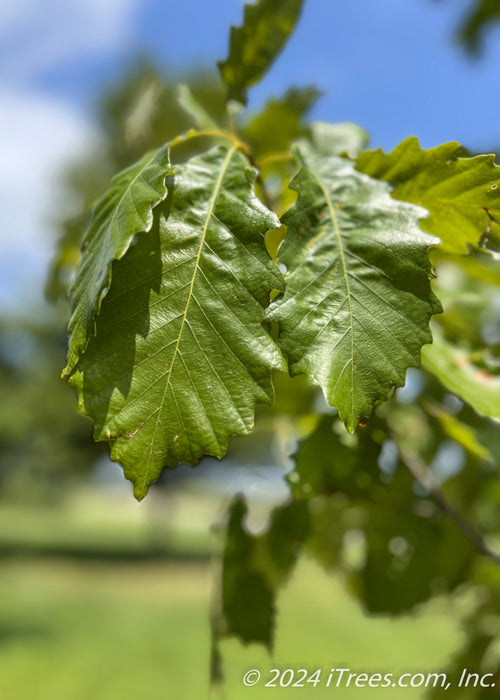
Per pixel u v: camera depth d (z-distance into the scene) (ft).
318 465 1.74
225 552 1.86
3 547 28.50
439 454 2.32
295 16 1.55
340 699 6.80
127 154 2.05
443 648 11.38
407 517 2.01
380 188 1.19
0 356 27.48
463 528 1.73
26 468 31.83
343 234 1.14
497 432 1.74
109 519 47.85
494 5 3.73
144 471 1.03
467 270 1.60
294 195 1.57
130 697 10.28
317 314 1.08
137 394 1.05
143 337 1.06
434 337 1.54
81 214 2.05
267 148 1.95
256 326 1.06
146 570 24.45
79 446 29.04
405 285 1.10
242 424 1.04
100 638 14.30
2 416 26.99
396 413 2.10
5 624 15.29
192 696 10.40
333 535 2.17
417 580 2.09
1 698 10.18
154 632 14.97
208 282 1.08
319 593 18.13
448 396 2.14
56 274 2.20
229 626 1.82
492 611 2.21
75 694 10.43
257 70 1.59
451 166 1.25
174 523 42.52
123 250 1.02
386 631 13.34
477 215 1.29
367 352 1.06
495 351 1.68
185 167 1.15
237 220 1.11
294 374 1.05
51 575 22.84
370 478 1.75
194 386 1.05
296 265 1.11
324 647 12.02
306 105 1.91
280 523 1.95
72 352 1.04
